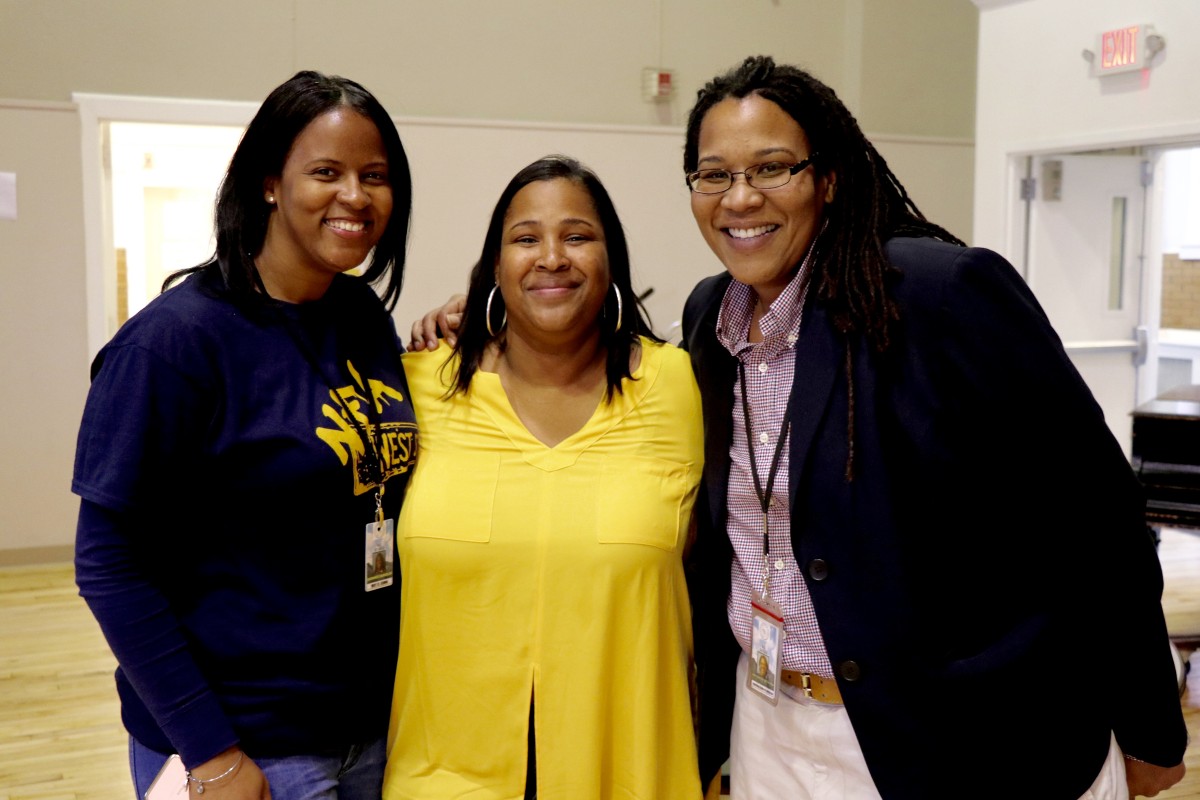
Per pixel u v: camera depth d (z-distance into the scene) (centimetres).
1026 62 504
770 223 149
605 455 170
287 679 155
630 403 172
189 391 145
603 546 164
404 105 608
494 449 170
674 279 651
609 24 641
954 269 136
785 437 150
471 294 176
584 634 164
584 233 166
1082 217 551
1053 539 139
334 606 158
